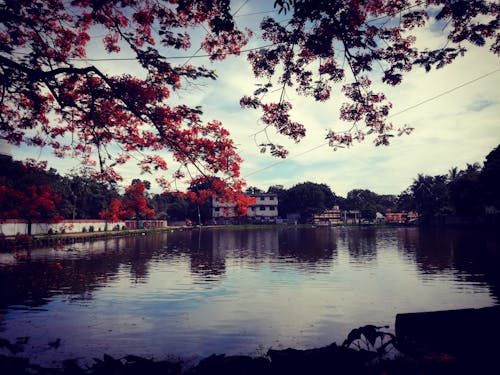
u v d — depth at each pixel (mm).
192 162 8148
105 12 7012
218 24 5859
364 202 117562
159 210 85125
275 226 84625
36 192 9336
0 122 8227
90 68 6828
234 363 5465
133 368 5480
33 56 7484
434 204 77062
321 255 25344
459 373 4844
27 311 10695
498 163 44531
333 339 8219
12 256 25188
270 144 7570
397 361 5516
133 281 15609
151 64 7277
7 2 6711
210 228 78500
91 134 8656
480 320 5441
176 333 8695
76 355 7316
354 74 6801
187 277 16594
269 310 10734
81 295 12859
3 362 5633
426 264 19641
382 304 11266
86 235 42031
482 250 25438
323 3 5824
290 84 7594
